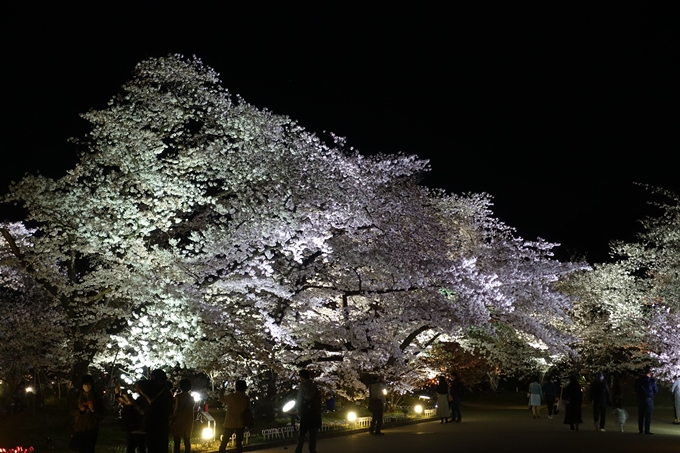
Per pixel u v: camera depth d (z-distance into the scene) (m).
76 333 18.72
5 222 20.75
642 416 18.36
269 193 19.19
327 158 20.30
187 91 20.14
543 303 22.97
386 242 19.62
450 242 22.59
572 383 19.92
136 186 19.38
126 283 17.52
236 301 18.61
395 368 20.86
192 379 26.36
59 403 31.61
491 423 22.92
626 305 32.94
